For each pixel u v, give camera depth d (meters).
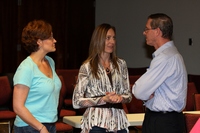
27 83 2.62
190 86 5.10
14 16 8.59
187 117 3.00
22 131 2.69
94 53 3.06
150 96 2.95
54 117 2.76
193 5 7.65
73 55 9.29
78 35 9.33
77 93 3.02
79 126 3.47
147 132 2.98
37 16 8.81
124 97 3.04
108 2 9.31
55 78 2.85
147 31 3.03
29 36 2.73
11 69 8.60
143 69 7.69
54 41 2.82
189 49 7.77
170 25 2.98
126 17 8.95
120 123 3.03
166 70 2.89
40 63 2.78
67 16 9.15
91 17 9.48
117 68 3.11
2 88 5.56
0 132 3.42
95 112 2.99
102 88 3.03
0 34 8.45
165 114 2.92
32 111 2.68
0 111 5.48
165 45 2.97
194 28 7.65
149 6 8.46
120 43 9.14
